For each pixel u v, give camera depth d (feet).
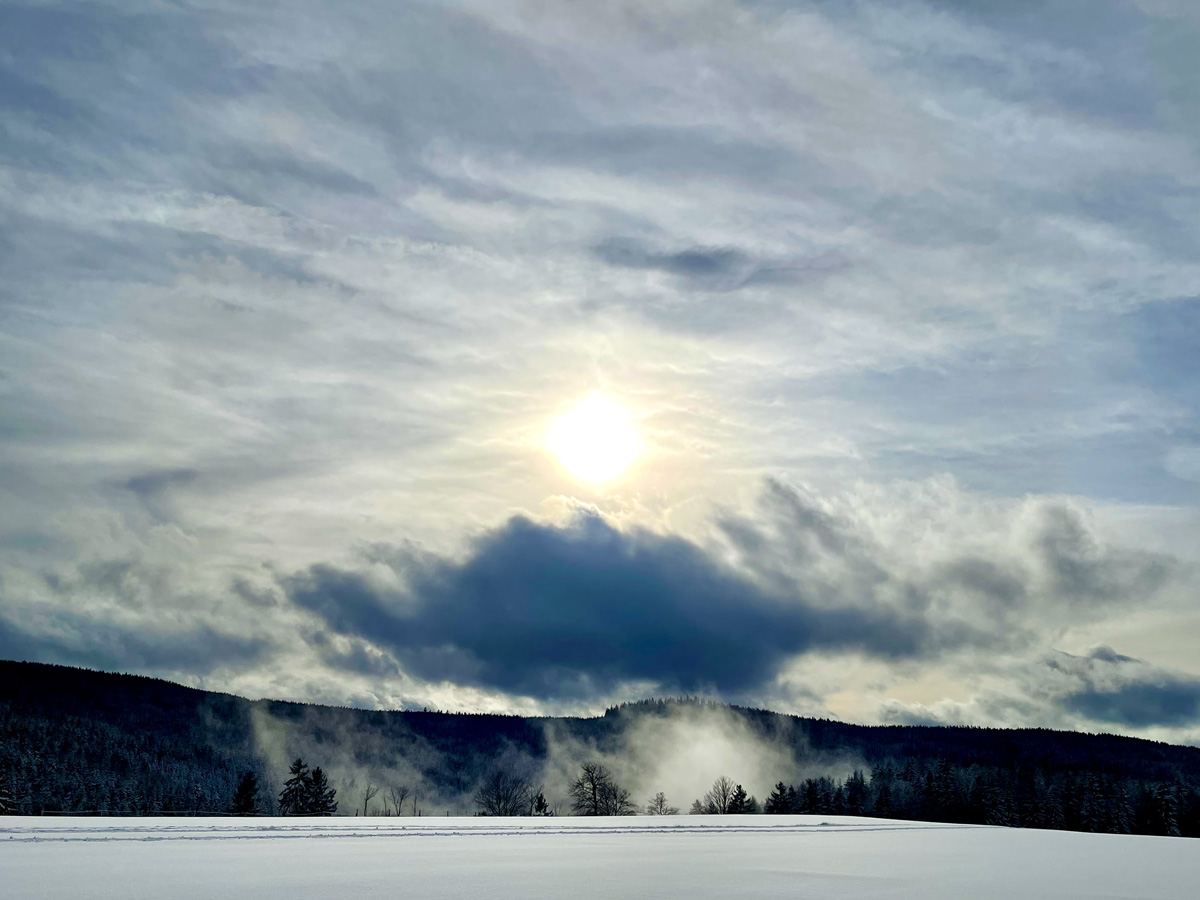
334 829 156.87
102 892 79.25
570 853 122.42
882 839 164.14
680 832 172.65
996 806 407.03
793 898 81.92
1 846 118.21
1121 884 95.55
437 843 135.85
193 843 127.85
